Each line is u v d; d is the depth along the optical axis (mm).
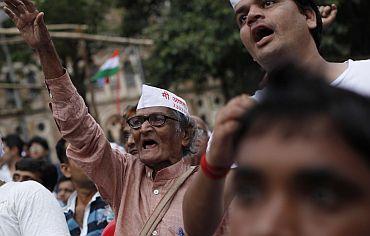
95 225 4910
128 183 3500
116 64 12336
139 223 3324
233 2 2688
